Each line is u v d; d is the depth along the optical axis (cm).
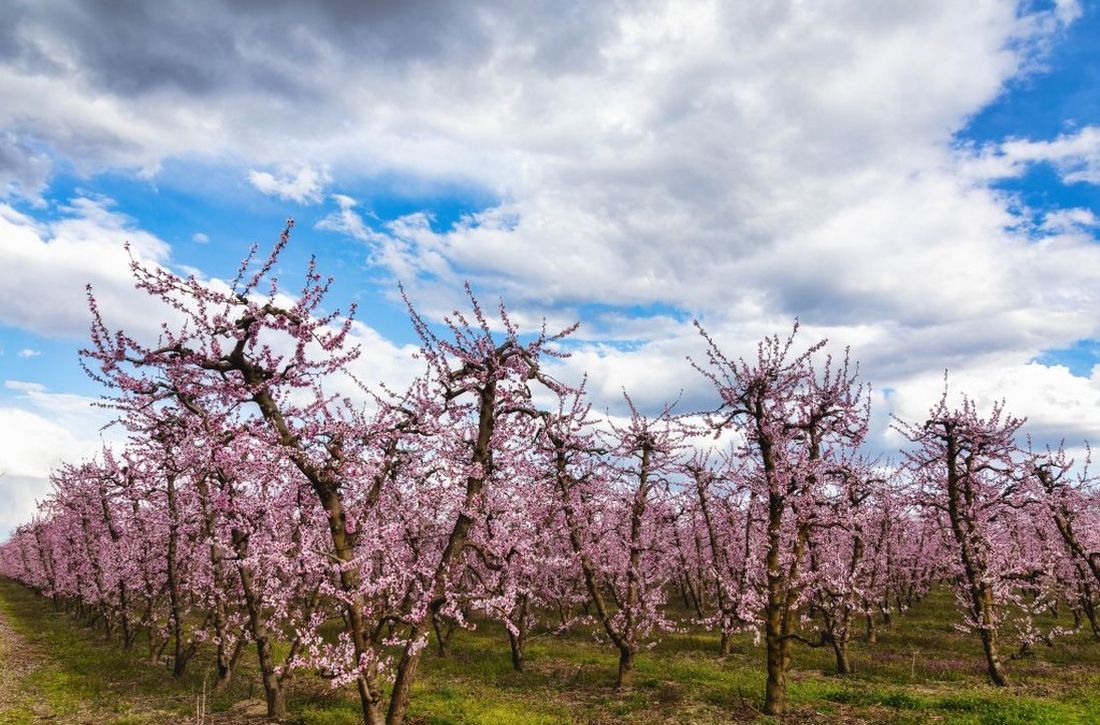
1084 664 2103
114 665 2172
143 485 2178
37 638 2880
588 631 2864
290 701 1655
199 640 2008
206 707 1616
